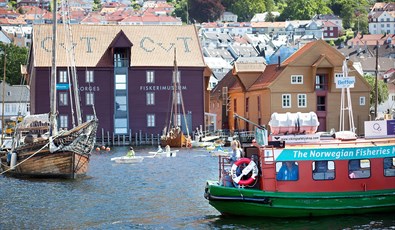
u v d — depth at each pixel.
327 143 46.91
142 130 130.25
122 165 86.62
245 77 136.38
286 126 46.66
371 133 48.56
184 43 135.25
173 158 96.31
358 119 125.38
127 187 64.56
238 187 46.31
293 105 124.44
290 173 46.06
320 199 46.12
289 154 46.00
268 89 124.50
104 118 129.50
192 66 131.12
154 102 130.75
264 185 45.97
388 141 47.66
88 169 81.56
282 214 46.25
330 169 46.34
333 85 124.62
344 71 89.06
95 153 106.75
